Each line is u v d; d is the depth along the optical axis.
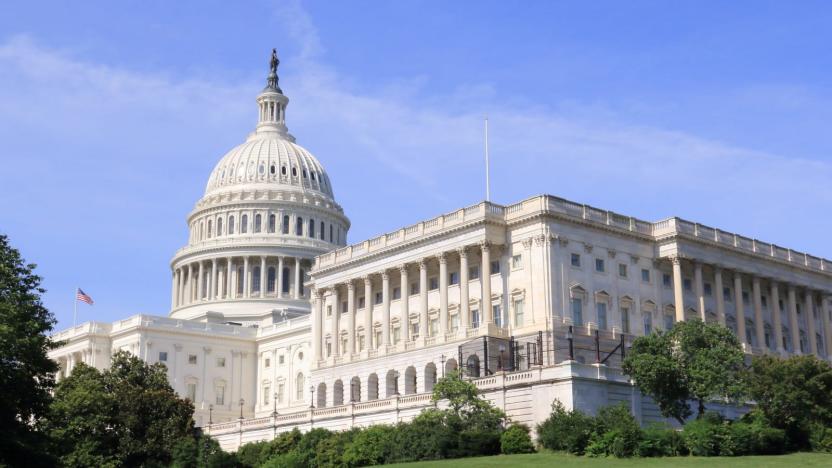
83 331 172.38
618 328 114.06
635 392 88.50
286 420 110.25
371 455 86.69
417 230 123.06
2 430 64.12
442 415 87.00
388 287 126.31
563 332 108.62
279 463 91.44
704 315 121.62
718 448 76.62
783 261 133.00
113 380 110.69
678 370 84.25
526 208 114.00
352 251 132.88
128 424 102.38
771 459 72.44
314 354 135.50
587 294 112.44
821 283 139.38
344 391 128.75
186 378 165.75
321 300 137.25
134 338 164.25
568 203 114.56
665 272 121.75
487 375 96.88
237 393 169.88
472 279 117.25
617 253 117.44
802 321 136.62
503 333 112.00
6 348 64.62
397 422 96.31
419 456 83.44
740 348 89.25
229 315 191.12
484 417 86.31
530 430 85.25
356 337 130.38
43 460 67.25
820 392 84.31
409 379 119.94
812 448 81.31
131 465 102.31
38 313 71.38
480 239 113.94
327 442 93.12
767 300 132.75
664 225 121.31
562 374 84.69
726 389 83.88
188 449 101.94
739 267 127.31
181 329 167.25
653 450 76.00
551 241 111.25
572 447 78.62
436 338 117.06
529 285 111.38
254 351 173.50
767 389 84.19
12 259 71.19
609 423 78.69
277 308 192.75
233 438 116.31
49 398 69.50
